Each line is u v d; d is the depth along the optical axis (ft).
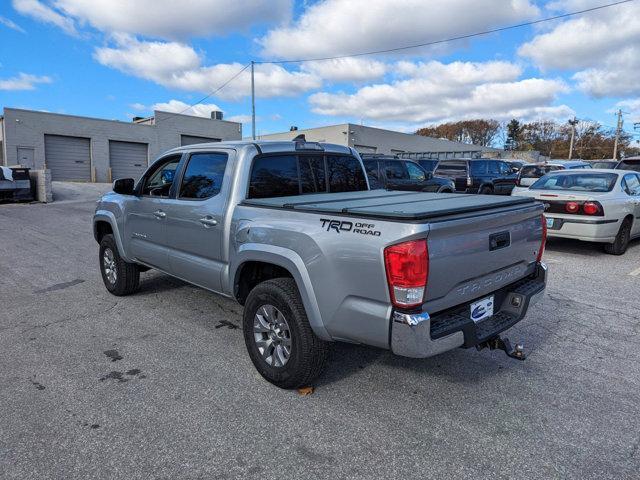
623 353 13.50
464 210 9.64
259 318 11.60
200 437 9.40
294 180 14.25
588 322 16.01
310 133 149.89
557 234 26.66
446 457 8.80
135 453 8.89
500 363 12.81
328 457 8.80
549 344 14.11
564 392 11.25
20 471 8.36
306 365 10.62
